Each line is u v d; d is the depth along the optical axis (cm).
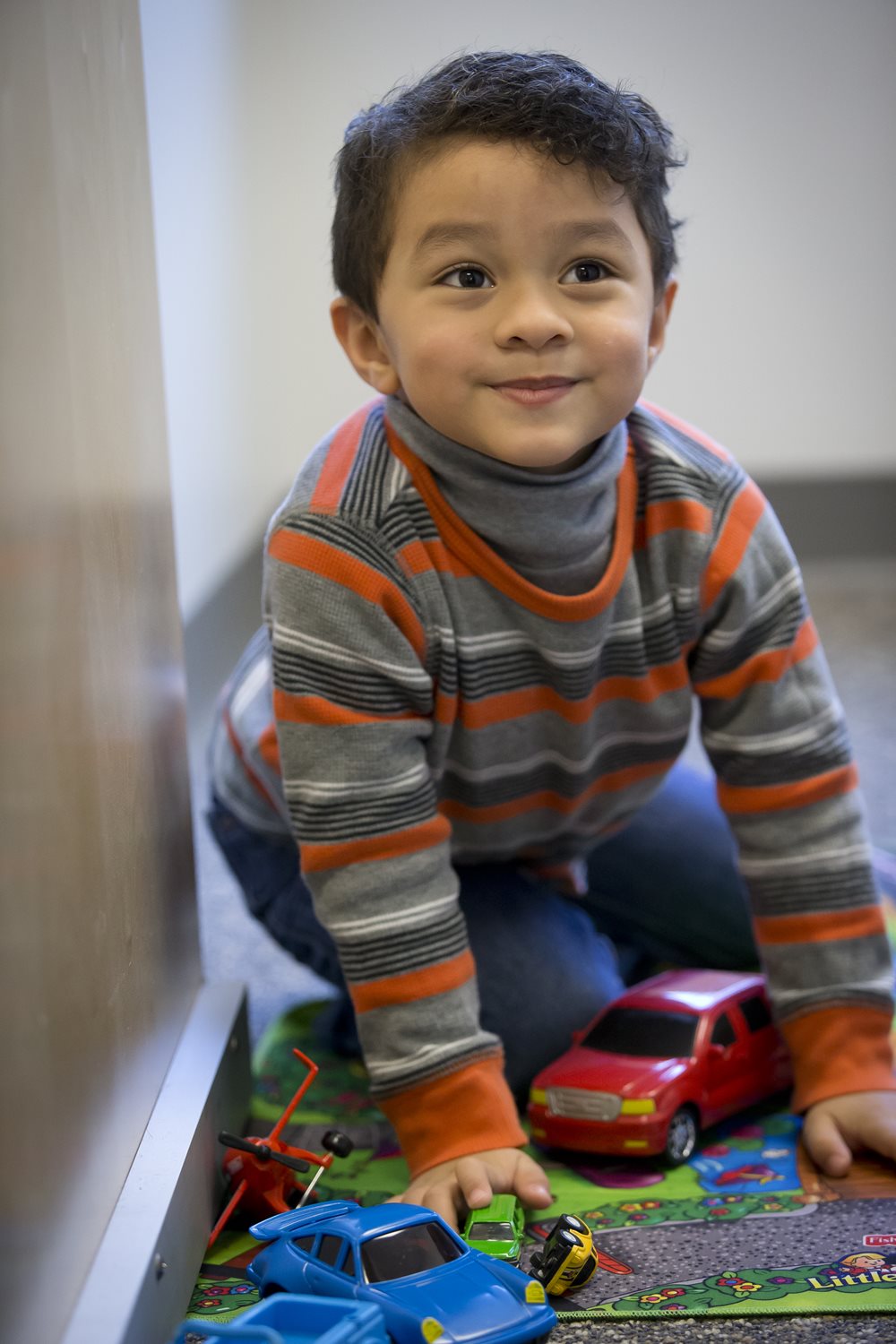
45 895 58
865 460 336
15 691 55
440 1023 87
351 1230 66
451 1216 80
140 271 87
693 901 123
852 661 234
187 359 212
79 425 67
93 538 70
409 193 83
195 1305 74
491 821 104
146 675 85
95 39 76
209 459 232
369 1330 57
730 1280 74
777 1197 84
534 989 104
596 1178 89
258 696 110
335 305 93
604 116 82
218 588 238
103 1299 60
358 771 88
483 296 82
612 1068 91
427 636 90
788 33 313
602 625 92
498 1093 86
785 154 320
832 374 332
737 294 327
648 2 310
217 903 154
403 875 88
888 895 130
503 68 84
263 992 129
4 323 55
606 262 83
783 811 97
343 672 88
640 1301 73
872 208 322
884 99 316
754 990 99
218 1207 84
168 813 91
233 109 277
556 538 89
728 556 94
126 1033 73
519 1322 61
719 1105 93
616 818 113
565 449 83
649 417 96
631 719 100
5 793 53
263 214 314
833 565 335
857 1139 90
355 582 88
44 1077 57
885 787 169
